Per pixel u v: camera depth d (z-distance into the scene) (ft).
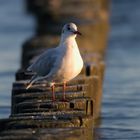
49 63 43.24
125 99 62.75
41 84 46.70
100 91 57.98
